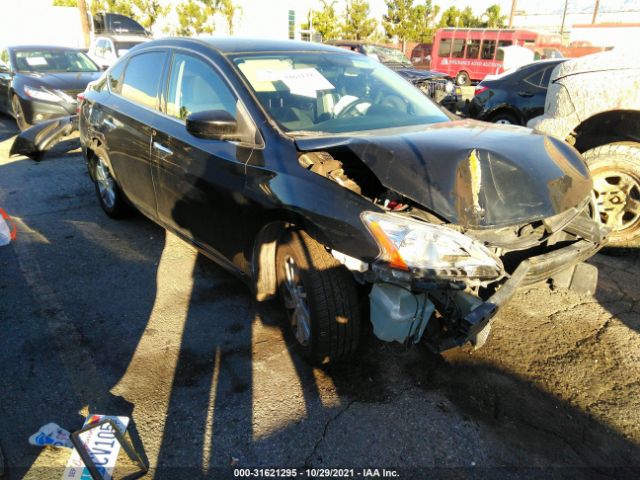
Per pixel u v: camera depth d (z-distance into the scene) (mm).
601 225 2754
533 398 2471
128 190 4137
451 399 2455
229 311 3223
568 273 3098
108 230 4586
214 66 3148
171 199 3414
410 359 2736
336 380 2580
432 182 2262
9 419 2318
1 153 7617
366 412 2373
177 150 3217
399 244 2109
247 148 2771
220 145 2926
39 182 6125
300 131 2814
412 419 2332
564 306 3299
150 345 2869
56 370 2658
